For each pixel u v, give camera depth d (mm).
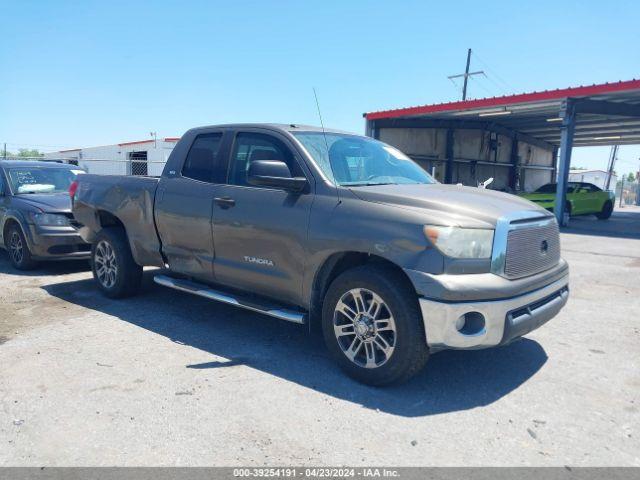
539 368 4332
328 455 2947
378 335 3809
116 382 3879
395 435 3186
